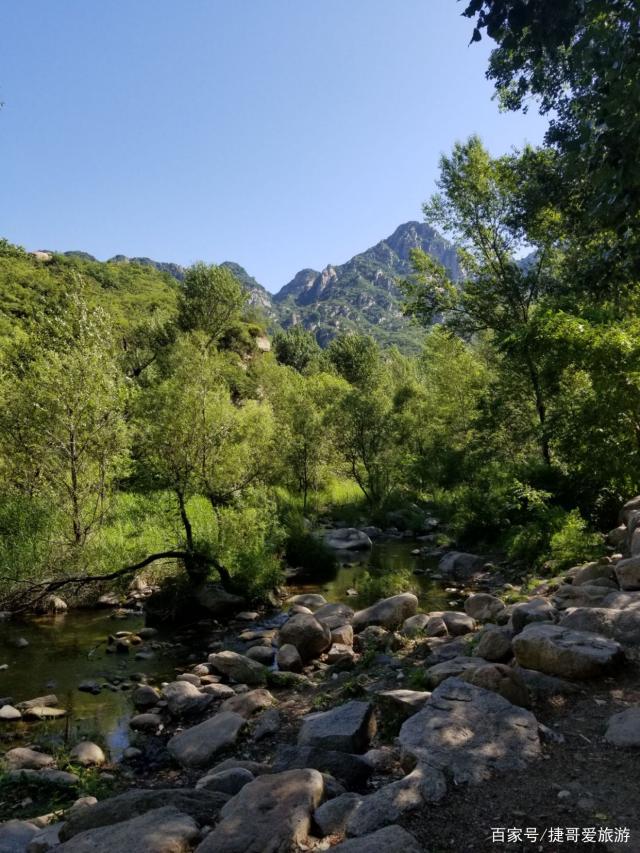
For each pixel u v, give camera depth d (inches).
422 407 1438.2
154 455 565.3
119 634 460.8
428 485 1184.2
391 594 559.5
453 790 156.8
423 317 965.2
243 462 610.2
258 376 1552.7
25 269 2522.1
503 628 319.9
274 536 629.9
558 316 560.7
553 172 680.4
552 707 213.2
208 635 467.5
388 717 234.2
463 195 889.5
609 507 621.0
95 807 172.1
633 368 485.7
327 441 1066.1
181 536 590.2
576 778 160.6
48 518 586.6
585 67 197.3
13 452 616.7
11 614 520.7
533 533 619.5
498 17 183.0
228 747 255.9
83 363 613.0
